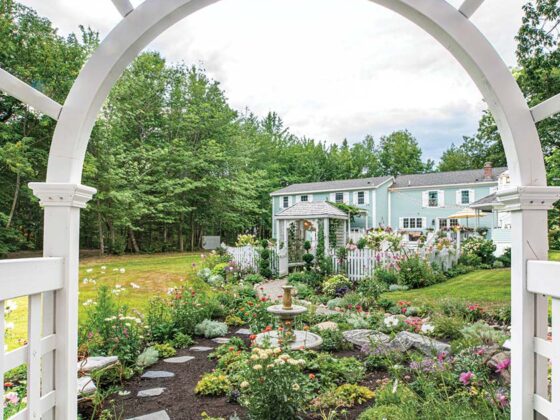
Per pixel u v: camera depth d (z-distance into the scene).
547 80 6.27
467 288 8.31
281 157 34.09
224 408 3.05
